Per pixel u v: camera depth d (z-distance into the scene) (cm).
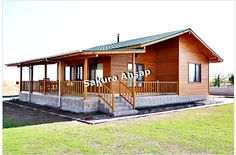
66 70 1678
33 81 1653
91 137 638
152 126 788
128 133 686
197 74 1650
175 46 1519
